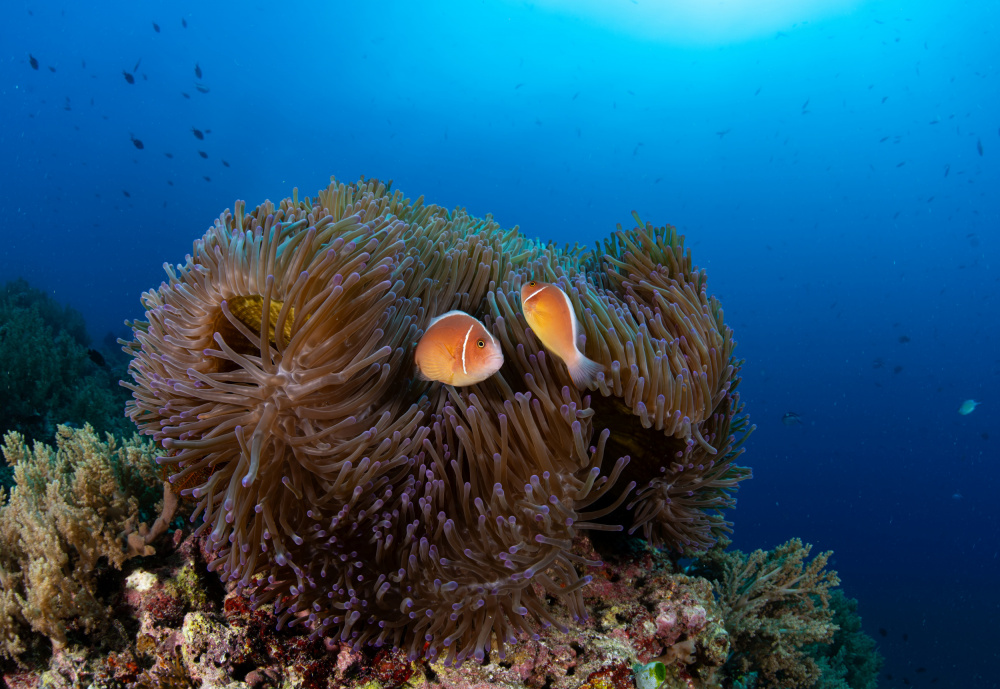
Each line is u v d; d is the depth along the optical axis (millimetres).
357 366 420
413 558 417
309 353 429
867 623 3533
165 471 501
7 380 1199
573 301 487
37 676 464
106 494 537
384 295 463
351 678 461
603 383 451
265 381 421
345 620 428
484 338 392
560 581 463
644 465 523
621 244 667
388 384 468
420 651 446
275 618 469
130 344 513
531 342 483
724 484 558
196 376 427
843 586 4531
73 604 467
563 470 453
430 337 400
